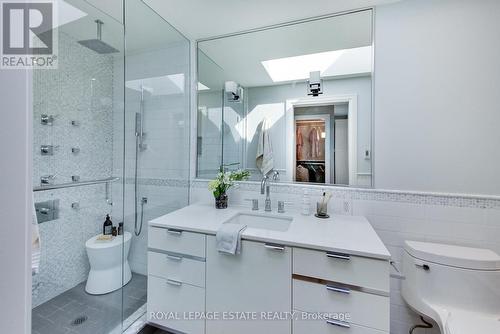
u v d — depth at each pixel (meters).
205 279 1.40
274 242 1.24
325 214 1.61
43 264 1.80
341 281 1.14
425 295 1.30
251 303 1.30
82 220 2.05
